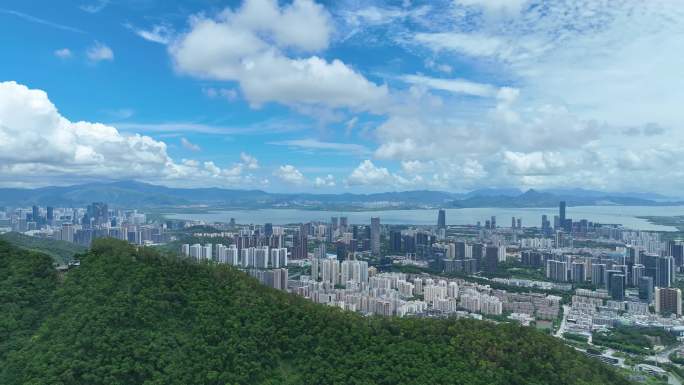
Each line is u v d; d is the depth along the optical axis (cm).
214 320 8750
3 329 7950
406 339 9262
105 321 7906
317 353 8606
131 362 7419
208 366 7775
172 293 9094
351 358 8550
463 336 9281
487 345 9094
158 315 8600
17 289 8750
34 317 8425
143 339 7944
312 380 8075
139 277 9288
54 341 7556
